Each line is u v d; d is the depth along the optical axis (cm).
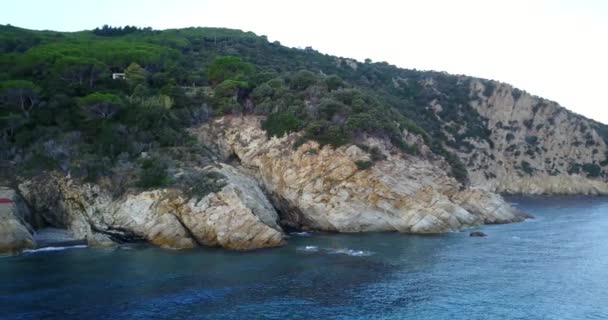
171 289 4109
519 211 8731
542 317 3556
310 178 7200
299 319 3491
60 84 7250
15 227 5500
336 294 4028
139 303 3775
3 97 6794
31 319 3459
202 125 8031
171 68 9281
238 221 5756
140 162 6456
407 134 8769
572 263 5075
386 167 7312
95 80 7856
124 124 6975
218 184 6044
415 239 6369
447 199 7381
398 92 15150
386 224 7056
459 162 9144
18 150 6481
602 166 15138
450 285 4291
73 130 6788
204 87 9112
